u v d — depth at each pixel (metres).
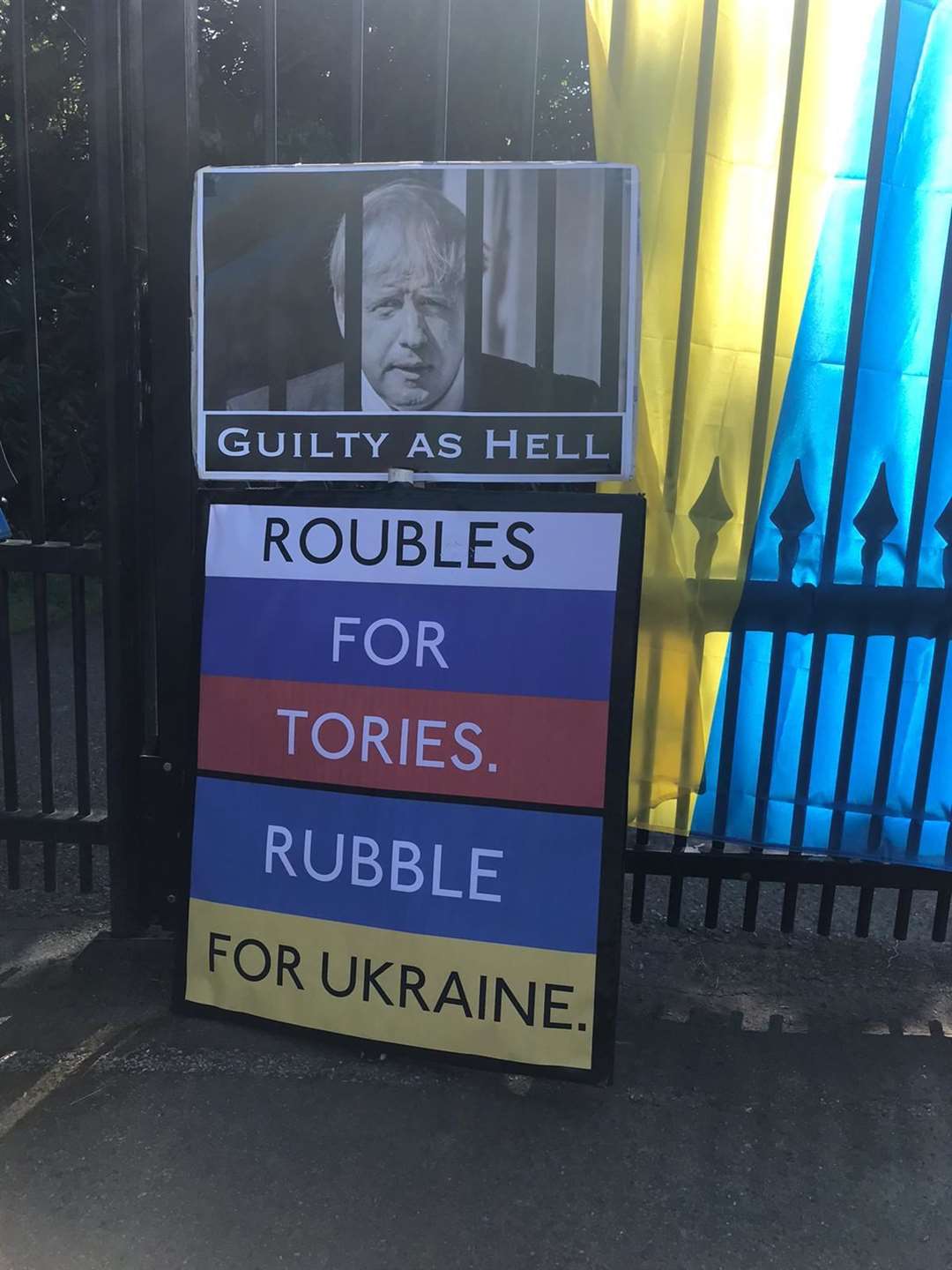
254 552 2.52
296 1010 2.50
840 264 2.57
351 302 2.47
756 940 3.17
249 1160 2.23
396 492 2.42
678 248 2.60
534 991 2.35
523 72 2.51
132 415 2.80
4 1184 2.16
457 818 2.39
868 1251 2.02
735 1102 2.42
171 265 2.66
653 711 2.79
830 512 2.60
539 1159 2.24
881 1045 2.64
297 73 6.55
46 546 2.93
